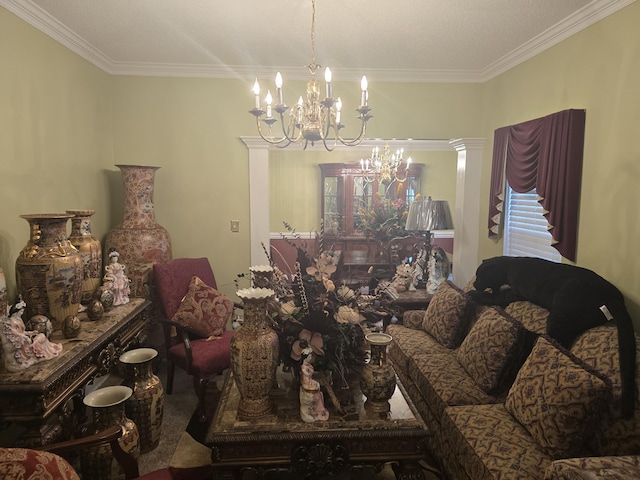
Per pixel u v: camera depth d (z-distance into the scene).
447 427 2.15
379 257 5.30
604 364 1.93
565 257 2.78
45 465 1.22
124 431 2.07
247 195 3.92
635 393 1.72
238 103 3.83
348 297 2.17
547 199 2.89
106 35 2.99
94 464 1.99
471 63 3.61
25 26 2.55
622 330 1.99
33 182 2.65
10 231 2.44
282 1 2.43
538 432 1.82
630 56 2.30
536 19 2.67
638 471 1.44
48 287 2.20
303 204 6.70
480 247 4.08
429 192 6.64
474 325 2.70
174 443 2.62
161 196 3.86
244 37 3.01
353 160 6.63
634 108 2.28
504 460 1.74
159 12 2.59
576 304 2.26
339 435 1.79
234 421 1.86
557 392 1.79
